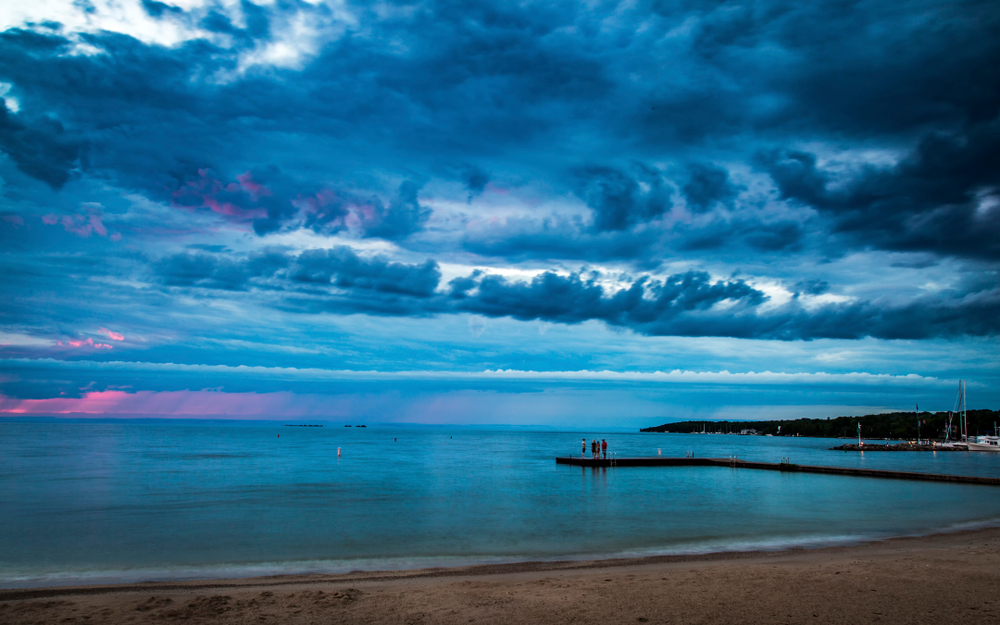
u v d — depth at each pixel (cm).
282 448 11681
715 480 5144
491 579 1612
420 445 14400
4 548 2156
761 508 3291
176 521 2766
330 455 9250
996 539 2348
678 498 3766
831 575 1527
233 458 8138
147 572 1792
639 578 1527
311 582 1600
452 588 1425
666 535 2439
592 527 2630
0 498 3600
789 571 1586
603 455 7206
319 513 3030
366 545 2227
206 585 1562
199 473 5562
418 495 3862
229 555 2045
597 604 1262
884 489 4384
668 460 6950
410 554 2069
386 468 6444
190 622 1152
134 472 5594
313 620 1159
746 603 1262
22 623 1145
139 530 2519
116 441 14388
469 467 6675
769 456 11581
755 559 1927
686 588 1402
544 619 1159
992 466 8344
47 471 5647
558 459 7212
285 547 2184
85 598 1373
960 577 1495
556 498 3734
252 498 3656
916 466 8331
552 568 1798
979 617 1160
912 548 2130
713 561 1903
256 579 1650
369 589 1447
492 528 2595
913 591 1357
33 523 2698
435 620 1155
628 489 4322
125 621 1160
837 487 4538
